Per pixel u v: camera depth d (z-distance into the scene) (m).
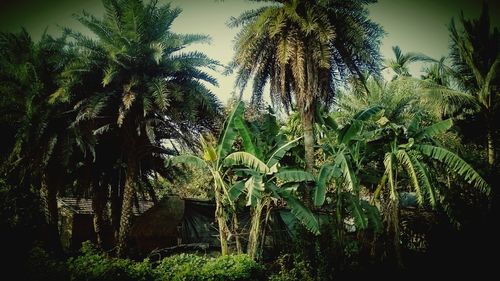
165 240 16.16
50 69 14.85
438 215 12.70
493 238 11.27
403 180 13.61
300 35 13.18
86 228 21.48
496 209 11.41
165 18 14.20
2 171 13.23
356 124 12.05
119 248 13.62
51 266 7.73
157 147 15.36
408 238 13.38
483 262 11.23
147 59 13.83
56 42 14.72
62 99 13.45
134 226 16.92
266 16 12.77
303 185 12.76
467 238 11.75
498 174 11.83
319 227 11.34
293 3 13.00
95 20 13.80
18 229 9.55
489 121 14.74
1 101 13.37
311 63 12.96
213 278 8.06
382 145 12.43
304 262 10.70
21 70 13.77
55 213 15.23
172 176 19.77
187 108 13.89
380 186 12.33
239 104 11.89
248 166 11.23
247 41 13.61
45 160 13.39
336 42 13.51
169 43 13.95
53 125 14.30
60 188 17.61
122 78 13.89
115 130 15.54
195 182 23.67
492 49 14.80
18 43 14.59
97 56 13.84
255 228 11.18
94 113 12.93
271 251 12.88
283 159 13.58
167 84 13.85
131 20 13.00
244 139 11.24
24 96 13.62
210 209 15.48
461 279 10.99
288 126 16.39
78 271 7.52
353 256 11.48
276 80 13.82
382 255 11.84
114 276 7.43
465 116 15.62
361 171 12.91
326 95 13.27
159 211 17.50
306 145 13.16
